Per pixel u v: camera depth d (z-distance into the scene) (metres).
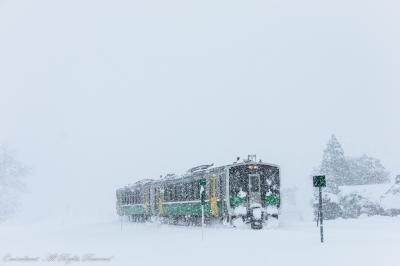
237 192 27.95
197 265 12.30
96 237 25.12
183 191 34.62
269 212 28.25
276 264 11.68
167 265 12.56
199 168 34.06
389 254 12.16
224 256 13.80
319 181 15.89
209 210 30.23
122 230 32.16
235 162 29.19
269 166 28.81
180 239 20.61
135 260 13.90
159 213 39.94
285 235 19.25
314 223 30.36
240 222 27.70
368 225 26.11
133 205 47.69
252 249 15.12
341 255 12.37
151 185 42.19
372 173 85.50
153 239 21.44
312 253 13.11
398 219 29.02
